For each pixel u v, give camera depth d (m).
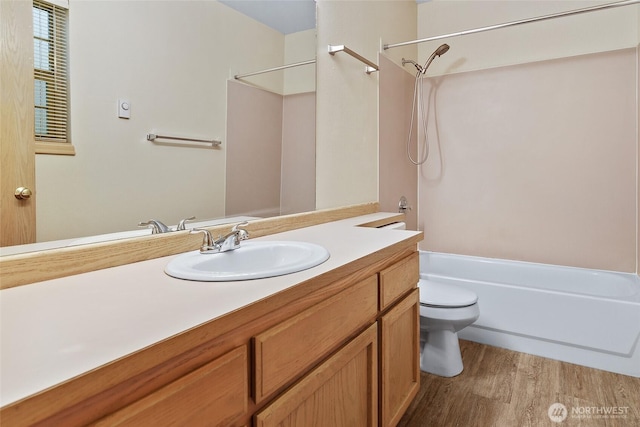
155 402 0.56
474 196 3.09
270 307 0.77
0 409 0.40
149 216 1.19
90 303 0.73
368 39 2.46
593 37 2.63
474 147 3.07
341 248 1.26
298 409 0.88
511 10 2.89
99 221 1.05
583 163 2.69
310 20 1.96
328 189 2.14
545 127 2.80
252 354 0.75
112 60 1.08
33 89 0.91
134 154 1.15
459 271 3.05
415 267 1.60
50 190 0.95
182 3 1.29
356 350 1.11
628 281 2.46
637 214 2.54
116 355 0.52
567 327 2.18
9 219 0.87
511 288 2.34
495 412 1.71
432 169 3.25
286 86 1.82
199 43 1.36
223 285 0.84
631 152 2.55
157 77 1.21
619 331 2.04
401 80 2.92
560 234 2.78
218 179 1.46
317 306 0.94
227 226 1.41
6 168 0.87
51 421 0.45
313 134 2.01
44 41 0.93
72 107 0.99
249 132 1.61
